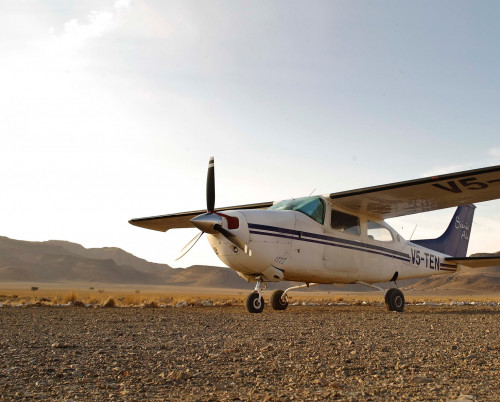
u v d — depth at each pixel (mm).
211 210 9141
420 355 4020
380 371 3330
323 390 2754
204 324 7000
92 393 2652
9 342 4801
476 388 2807
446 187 9492
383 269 11641
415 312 10734
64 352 4129
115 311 10586
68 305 13930
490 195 9969
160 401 2479
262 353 4094
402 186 9453
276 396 2602
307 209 10227
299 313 9812
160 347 4457
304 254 9836
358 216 11328
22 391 2684
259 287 9859
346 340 5020
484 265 13930
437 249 13914
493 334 5766
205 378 3076
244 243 8945
